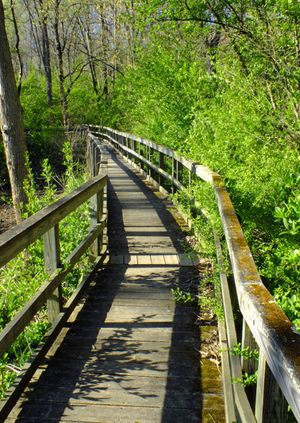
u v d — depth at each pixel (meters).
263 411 1.74
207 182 5.74
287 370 1.24
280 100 6.46
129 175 14.26
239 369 2.36
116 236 7.03
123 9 27.42
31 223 3.28
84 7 32.00
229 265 3.77
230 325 2.79
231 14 8.02
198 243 6.09
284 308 3.07
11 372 3.90
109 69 34.59
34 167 21.58
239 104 6.04
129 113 19.38
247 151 5.80
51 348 3.75
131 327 4.11
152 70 11.92
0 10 8.79
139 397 3.11
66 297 5.29
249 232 4.79
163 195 10.57
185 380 3.29
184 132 11.03
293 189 4.46
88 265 5.42
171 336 3.93
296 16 6.54
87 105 32.84
